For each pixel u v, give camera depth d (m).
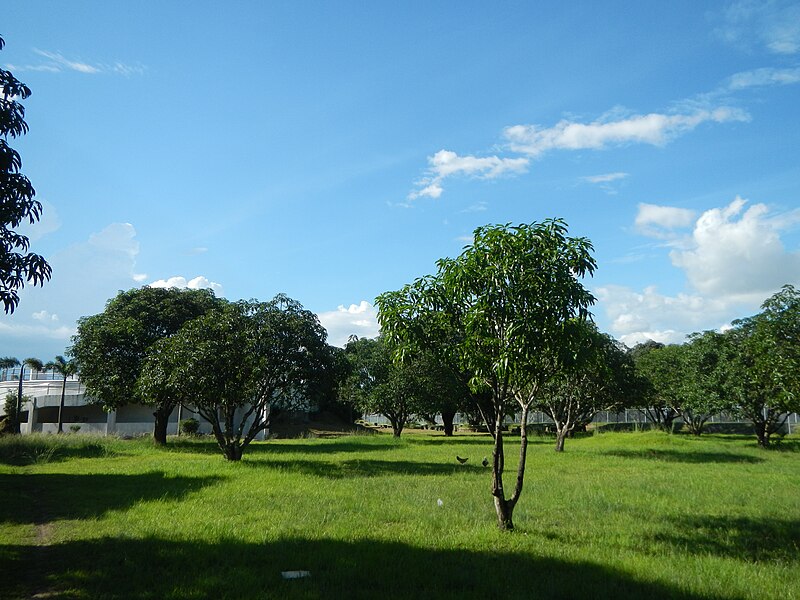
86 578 7.19
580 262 9.41
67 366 31.64
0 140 7.55
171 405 31.55
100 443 28.22
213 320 21.16
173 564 7.73
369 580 7.07
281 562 7.81
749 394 30.16
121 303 31.42
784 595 6.66
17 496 13.27
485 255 9.55
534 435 51.91
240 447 21.67
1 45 7.75
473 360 9.45
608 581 7.07
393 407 44.62
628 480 16.80
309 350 22.33
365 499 12.84
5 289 7.65
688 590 6.73
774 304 12.48
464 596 6.49
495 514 11.25
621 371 29.12
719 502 13.17
